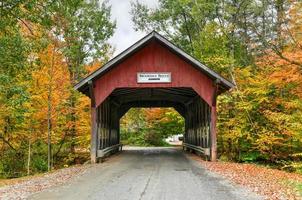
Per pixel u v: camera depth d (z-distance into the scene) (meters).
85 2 31.00
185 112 31.36
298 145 19.61
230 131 21.33
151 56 18.95
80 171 15.03
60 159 26.50
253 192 9.73
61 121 22.78
